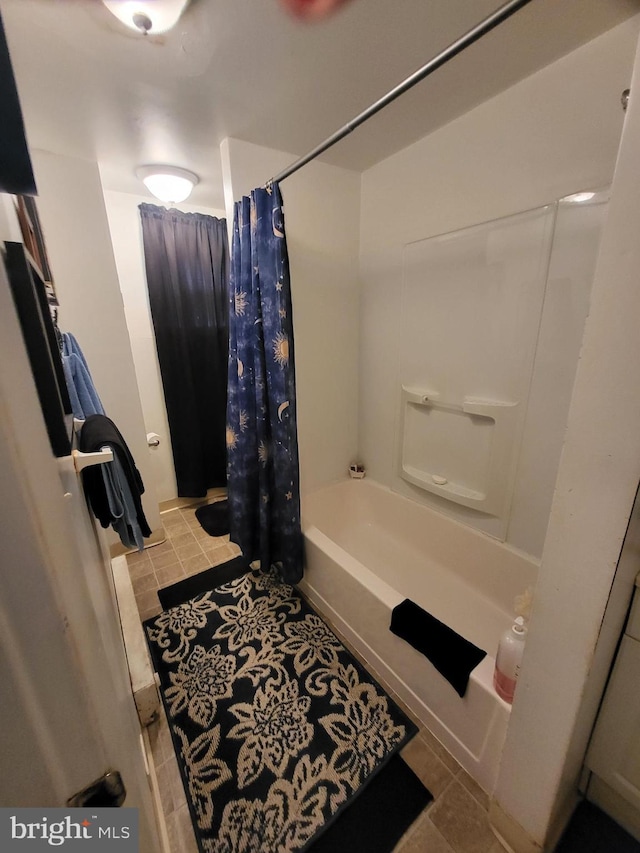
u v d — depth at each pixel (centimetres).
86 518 81
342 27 98
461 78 123
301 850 94
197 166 184
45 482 27
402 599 133
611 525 62
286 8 92
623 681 82
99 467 100
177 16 92
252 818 100
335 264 201
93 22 94
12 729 26
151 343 254
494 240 145
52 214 172
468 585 178
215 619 171
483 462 167
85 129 148
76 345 138
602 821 97
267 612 175
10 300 26
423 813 101
